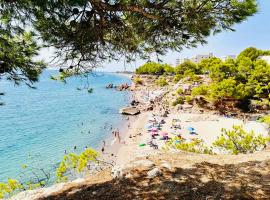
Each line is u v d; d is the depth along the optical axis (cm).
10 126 5822
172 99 7388
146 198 675
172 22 584
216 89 5856
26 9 501
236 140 1374
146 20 617
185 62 11338
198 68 11081
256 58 8000
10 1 489
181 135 4381
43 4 459
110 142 4356
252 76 5756
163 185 736
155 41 673
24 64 589
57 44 595
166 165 877
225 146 1398
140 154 1102
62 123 6088
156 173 802
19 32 541
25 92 14062
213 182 739
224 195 655
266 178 746
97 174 941
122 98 10762
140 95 11025
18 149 4062
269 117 1978
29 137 4838
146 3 540
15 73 599
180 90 7231
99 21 589
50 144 4356
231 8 543
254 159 945
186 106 6334
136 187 747
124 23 619
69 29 561
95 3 529
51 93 13588
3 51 557
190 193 680
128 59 696
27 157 3659
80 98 11188
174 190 704
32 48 590
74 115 7100
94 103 9500
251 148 1325
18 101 10319
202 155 1047
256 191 667
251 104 5584
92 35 598
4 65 572
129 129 5244
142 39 657
